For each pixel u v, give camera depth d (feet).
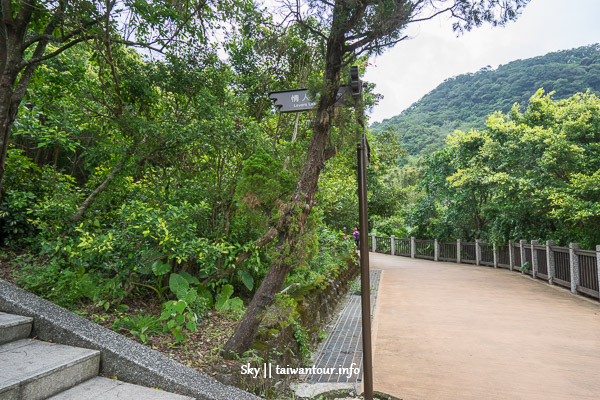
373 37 11.31
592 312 24.38
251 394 9.60
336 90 11.65
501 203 44.73
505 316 23.32
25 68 15.20
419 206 71.26
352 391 12.48
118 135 17.76
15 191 14.85
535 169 39.81
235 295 17.53
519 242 47.60
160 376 8.70
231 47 20.83
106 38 15.81
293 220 11.25
